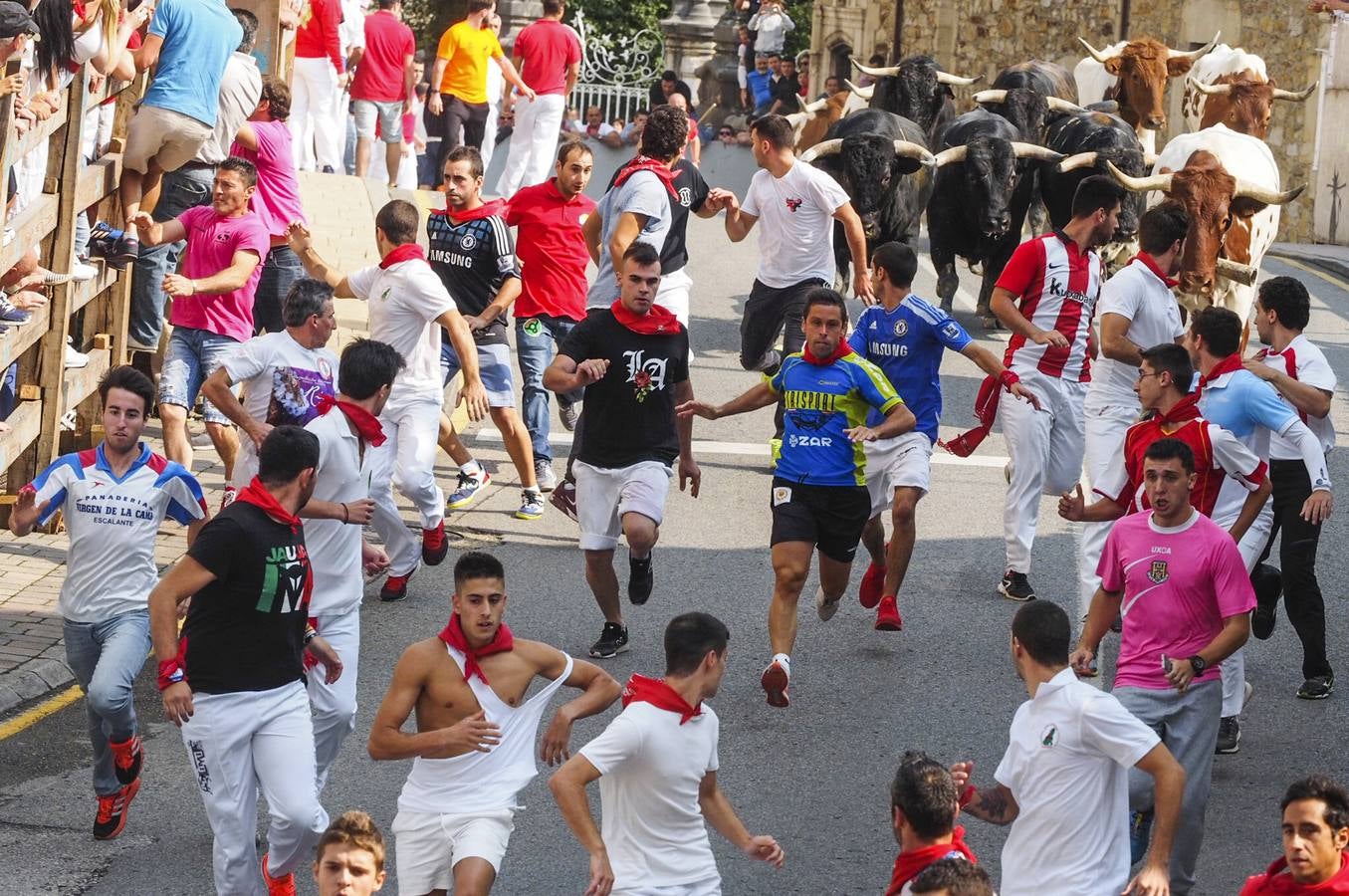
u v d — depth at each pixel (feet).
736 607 101.19
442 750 60.54
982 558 110.73
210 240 101.96
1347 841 56.70
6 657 87.97
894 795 53.93
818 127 229.45
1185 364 77.05
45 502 72.08
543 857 71.67
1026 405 99.45
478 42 209.26
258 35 156.25
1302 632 89.66
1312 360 88.38
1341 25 263.90
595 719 85.97
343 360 74.23
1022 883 60.29
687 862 59.16
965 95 309.01
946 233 172.45
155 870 69.62
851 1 322.75
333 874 54.24
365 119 197.57
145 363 128.77
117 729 70.38
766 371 123.34
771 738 83.82
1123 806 60.34
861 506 86.63
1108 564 69.46
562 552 110.01
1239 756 83.51
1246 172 147.64
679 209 114.32
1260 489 77.05
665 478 90.02
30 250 99.30
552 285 118.11
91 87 105.29
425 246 168.76
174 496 74.13
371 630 95.71
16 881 67.97
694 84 340.18
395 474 99.14
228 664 63.46
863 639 96.78
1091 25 298.15
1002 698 89.10
